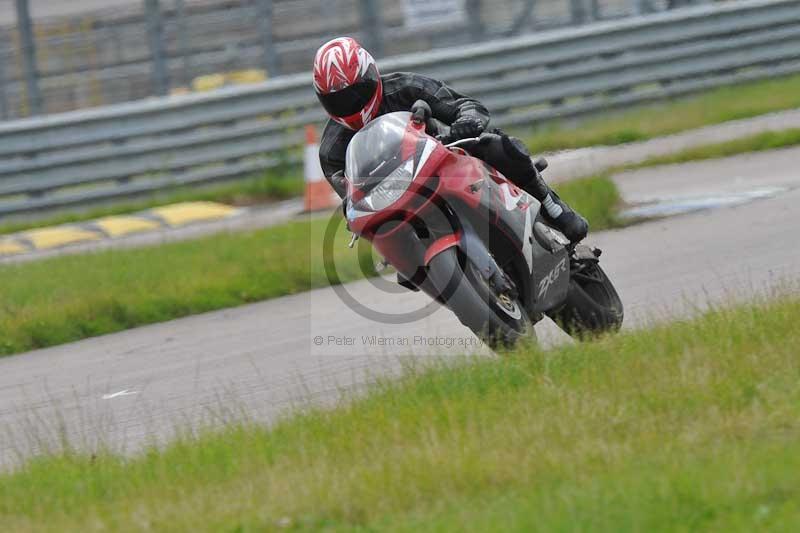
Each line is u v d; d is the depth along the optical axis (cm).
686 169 4931
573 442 1648
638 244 3638
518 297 2264
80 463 1994
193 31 7338
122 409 2658
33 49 6512
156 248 4556
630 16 7281
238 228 4994
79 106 7406
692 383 1806
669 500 1366
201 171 6150
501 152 2227
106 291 3847
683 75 6488
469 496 1504
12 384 3091
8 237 5678
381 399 2044
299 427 1980
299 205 5778
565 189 4209
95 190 6031
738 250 3297
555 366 2031
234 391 2609
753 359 1894
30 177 5956
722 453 1511
